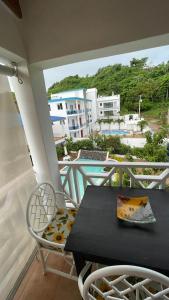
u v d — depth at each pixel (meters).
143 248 0.89
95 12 1.22
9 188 1.38
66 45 1.34
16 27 1.32
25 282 1.44
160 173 1.63
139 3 1.13
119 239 0.97
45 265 1.43
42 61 1.42
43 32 1.35
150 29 1.16
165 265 0.79
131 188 1.46
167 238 0.94
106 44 1.26
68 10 1.26
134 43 1.25
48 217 1.74
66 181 1.92
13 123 1.42
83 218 1.16
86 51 1.32
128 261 0.83
